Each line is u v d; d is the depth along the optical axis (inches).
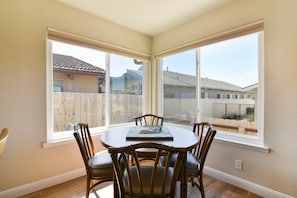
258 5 70.7
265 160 69.0
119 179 44.0
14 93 68.6
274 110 66.4
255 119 76.2
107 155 68.4
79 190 75.2
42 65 75.6
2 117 66.1
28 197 69.5
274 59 66.2
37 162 74.8
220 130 90.2
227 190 74.8
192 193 72.7
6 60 66.6
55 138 82.8
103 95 104.4
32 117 73.3
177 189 74.0
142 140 58.2
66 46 87.7
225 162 82.4
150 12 90.3
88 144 72.9
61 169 82.2
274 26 66.1
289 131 62.8
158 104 124.9
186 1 79.8
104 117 104.8
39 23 74.5
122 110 114.3
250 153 73.5
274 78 66.3
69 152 85.0
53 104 84.0
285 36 63.5
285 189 63.9
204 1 79.7
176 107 114.5
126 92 116.5
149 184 47.5
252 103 77.2
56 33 79.8
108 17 95.9
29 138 72.6
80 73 94.0
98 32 95.7
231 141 79.6
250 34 75.0
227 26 81.6
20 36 69.6
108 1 80.1
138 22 102.0
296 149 61.3
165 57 120.9
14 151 68.9
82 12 88.8
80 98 94.4
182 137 63.0
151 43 125.7
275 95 66.1
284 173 64.0
